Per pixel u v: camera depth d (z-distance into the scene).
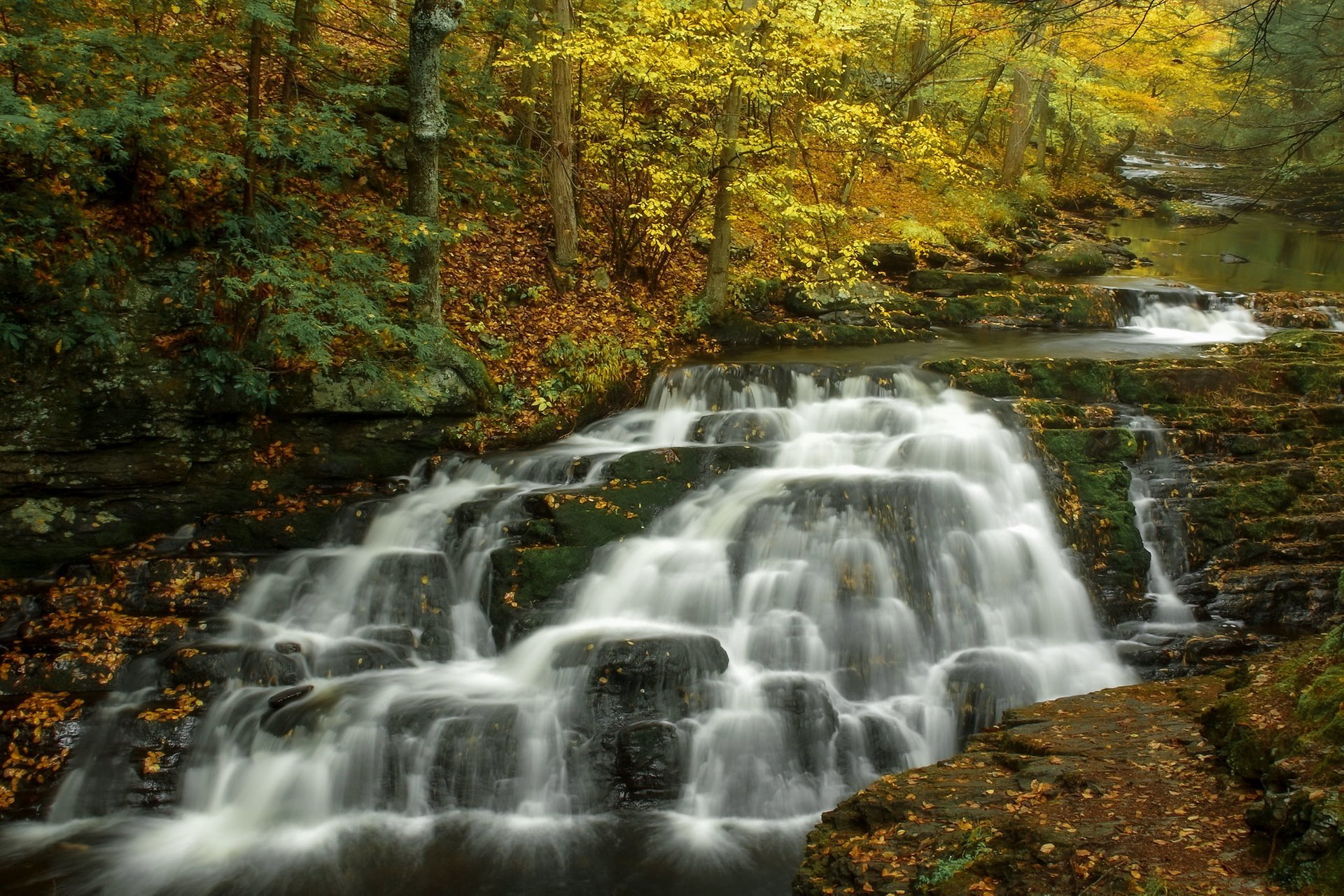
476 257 13.12
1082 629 9.08
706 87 12.73
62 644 7.96
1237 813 4.81
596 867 6.56
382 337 9.78
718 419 11.24
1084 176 31.25
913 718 7.96
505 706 7.47
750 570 8.82
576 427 11.61
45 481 8.91
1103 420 11.02
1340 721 4.72
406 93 12.41
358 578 8.89
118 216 9.59
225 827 7.00
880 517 9.06
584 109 13.74
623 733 7.35
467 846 6.79
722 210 13.87
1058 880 4.53
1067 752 6.05
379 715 7.39
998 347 14.23
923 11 18.77
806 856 5.59
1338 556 9.84
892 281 17.55
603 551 8.98
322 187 10.77
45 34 8.02
